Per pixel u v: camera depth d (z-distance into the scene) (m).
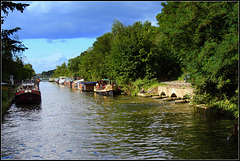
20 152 15.65
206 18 24.72
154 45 60.41
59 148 16.34
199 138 17.72
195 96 32.56
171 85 47.03
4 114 30.59
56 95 63.50
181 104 35.69
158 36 63.12
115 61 60.50
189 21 25.83
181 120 24.14
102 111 32.03
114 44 62.94
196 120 23.86
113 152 15.20
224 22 25.03
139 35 60.06
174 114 27.59
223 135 18.34
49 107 38.19
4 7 29.55
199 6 24.98
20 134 20.30
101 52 78.69
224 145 16.02
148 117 26.34
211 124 21.94
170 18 30.88
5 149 16.27
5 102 37.53
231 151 14.86
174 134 18.98
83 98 53.16
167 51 62.12
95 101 45.53
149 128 21.23
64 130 21.50
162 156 14.29
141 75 58.94
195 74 29.00
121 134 19.48
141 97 49.06
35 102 44.88
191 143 16.59
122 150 15.53
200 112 28.28
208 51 24.19
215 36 26.11
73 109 35.12
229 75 25.73
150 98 46.28
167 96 44.78
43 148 16.41
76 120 26.12
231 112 25.30
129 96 52.44
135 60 57.97
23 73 84.44
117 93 57.91
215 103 28.45
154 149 15.56
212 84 29.89
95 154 14.95
